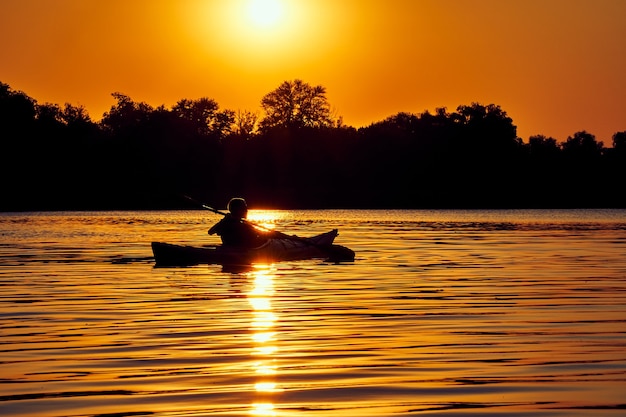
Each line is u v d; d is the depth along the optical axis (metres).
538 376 10.41
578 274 22.31
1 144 134.62
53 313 15.70
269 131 148.12
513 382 10.13
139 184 116.19
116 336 13.26
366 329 13.77
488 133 155.12
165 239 39.72
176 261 25.62
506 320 14.59
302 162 144.00
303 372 10.68
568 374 10.49
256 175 142.12
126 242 37.66
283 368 10.91
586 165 153.88
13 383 10.23
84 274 22.92
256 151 143.25
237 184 141.88
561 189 151.25
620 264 25.41
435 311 15.67
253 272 23.36
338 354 11.77
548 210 117.25
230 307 16.38
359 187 148.88
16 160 133.00
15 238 41.12
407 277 21.72
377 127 160.00
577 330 13.55
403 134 159.50
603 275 22.00
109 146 140.25
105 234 45.00
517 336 13.06
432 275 22.19
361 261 26.67
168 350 12.11
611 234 44.72
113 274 22.94
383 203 139.62
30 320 14.91
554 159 154.88
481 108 160.38
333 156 149.38
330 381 10.22
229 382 10.19
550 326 13.96
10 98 141.50
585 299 17.22
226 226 26.80
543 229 51.69
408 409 9.05
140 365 11.14
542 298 17.41
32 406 9.25
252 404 9.24
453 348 12.14
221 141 147.88
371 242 36.94
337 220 70.94
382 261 26.70
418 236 42.44
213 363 11.22
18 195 120.88
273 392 9.73
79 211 106.12
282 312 15.66
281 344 12.50
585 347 12.14
